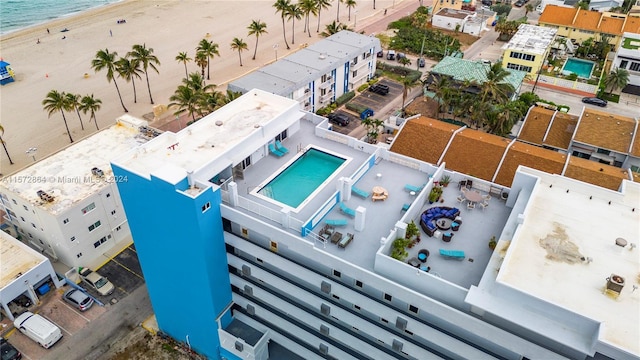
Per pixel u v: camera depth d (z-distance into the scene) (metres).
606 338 30.47
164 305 55.12
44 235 68.75
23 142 98.25
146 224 46.97
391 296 39.56
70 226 65.69
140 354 57.50
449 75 107.44
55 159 74.88
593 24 133.62
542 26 137.62
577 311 31.91
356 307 42.75
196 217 41.44
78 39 153.00
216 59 136.88
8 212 72.81
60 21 172.12
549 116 88.00
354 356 44.91
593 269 35.81
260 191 47.81
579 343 31.36
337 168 51.53
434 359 39.47
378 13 175.25
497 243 39.81
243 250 45.69
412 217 44.81
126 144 78.56
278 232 41.72
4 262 63.56
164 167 42.81
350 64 113.69
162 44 147.75
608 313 32.28
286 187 48.84
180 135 50.41
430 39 143.50
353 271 39.06
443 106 98.12
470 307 36.53
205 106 87.62
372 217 44.88
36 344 58.97
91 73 128.50
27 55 141.12
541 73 119.69
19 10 194.38
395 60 134.38
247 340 50.34
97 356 57.41
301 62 107.69
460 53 132.00
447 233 42.75
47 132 101.81
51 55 141.00
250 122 52.72
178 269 48.44
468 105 90.94
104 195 69.06
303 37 153.12
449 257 41.00
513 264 36.09
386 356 42.41
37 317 60.12
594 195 43.28
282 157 52.81
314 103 106.25
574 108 109.62
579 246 37.84
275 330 50.03
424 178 50.41
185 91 89.88
